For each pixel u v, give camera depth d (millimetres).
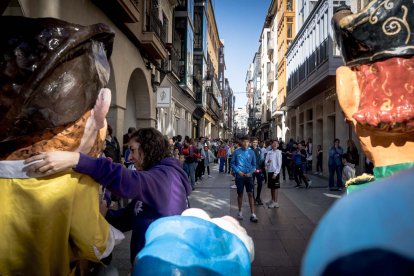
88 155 1454
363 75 1217
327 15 14391
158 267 834
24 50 1237
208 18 35094
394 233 321
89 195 1389
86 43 1379
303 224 6574
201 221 1006
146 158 2012
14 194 1270
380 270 314
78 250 1378
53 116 1273
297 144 12539
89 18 6848
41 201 1257
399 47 1114
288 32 31359
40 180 1289
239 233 1147
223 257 918
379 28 1140
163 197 1745
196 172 14719
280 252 4844
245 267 968
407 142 1171
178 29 19062
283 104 30281
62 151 1320
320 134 19344
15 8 4754
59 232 1296
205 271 849
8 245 1260
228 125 86750
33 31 1270
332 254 352
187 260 847
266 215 7422
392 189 357
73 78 1310
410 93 1102
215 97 42312
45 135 1315
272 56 41562
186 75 19078
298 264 4367
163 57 11680
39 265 1283
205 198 9531
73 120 1322
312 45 17109
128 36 9359
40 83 1243
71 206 1305
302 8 23094
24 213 1259
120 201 6172
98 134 1506
